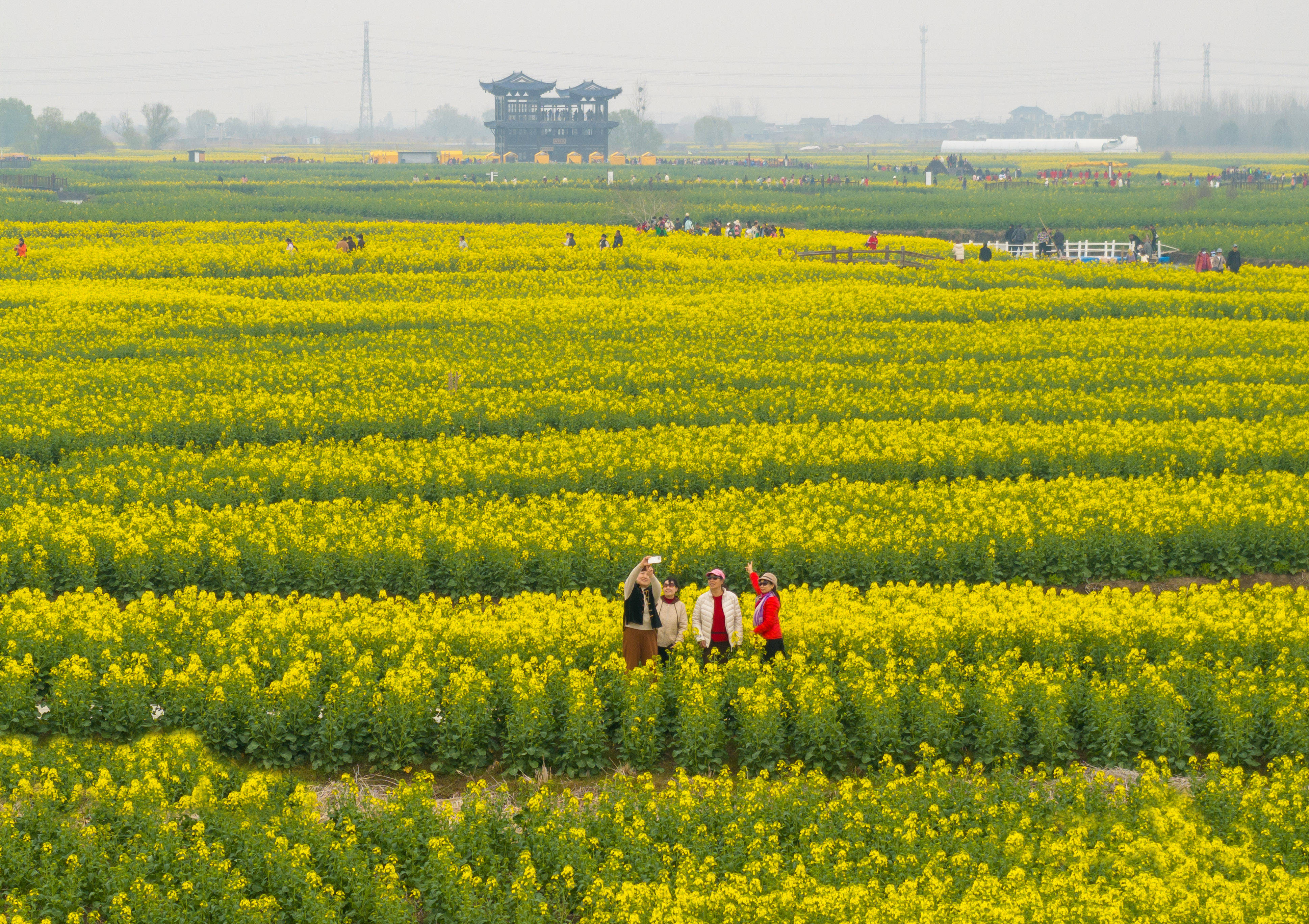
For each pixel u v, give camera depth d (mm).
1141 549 29703
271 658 21938
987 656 22328
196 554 28172
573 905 15594
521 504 34375
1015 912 14172
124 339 57625
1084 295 70625
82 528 29547
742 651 21969
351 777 19406
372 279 79500
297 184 184125
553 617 23391
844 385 48594
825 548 28734
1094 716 20578
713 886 15273
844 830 16625
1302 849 16453
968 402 45531
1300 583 30172
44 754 17812
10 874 15086
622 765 20438
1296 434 39719
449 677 21203
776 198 162000
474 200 154250
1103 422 42719
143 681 20609
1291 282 78125
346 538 29094
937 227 133000
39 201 145750
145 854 15227
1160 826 16641
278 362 52875
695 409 44031
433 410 43031
